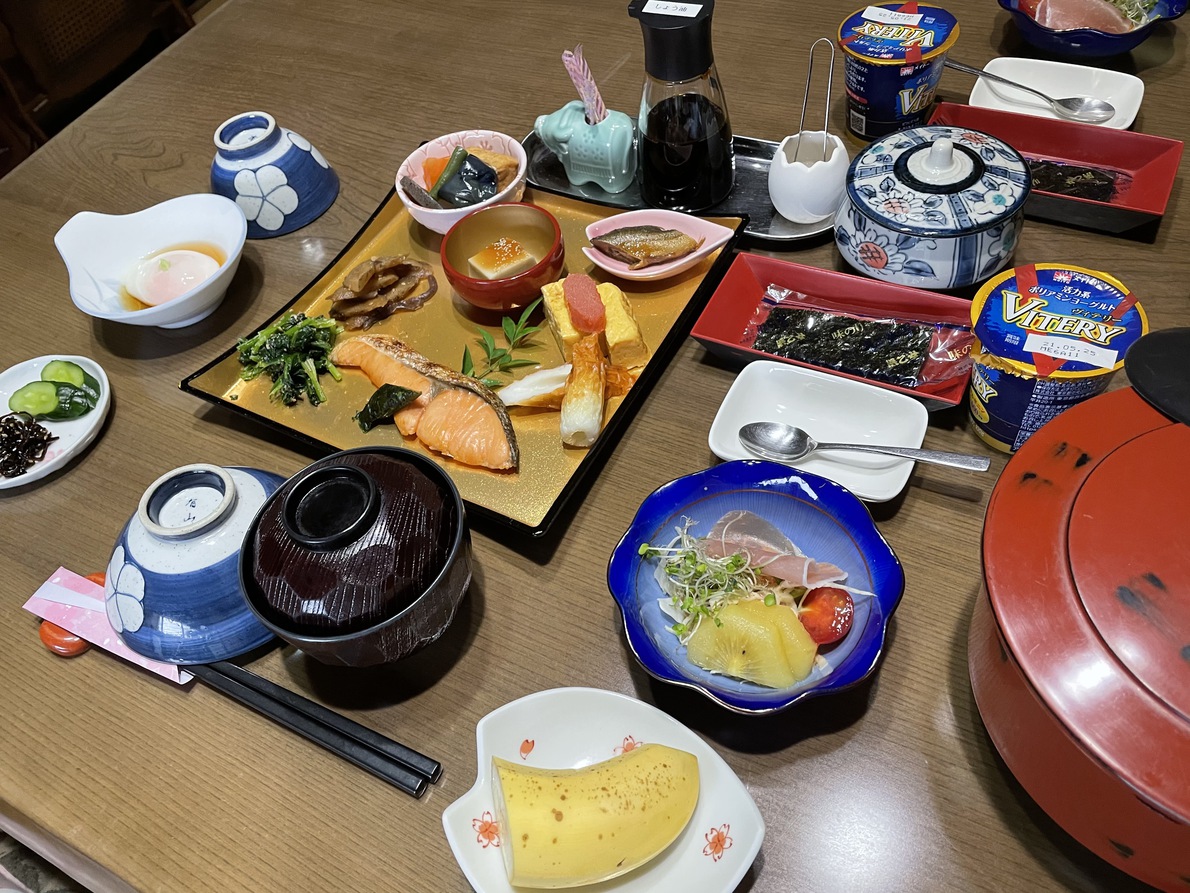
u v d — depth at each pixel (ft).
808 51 4.80
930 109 4.22
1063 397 2.66
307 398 3.60
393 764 2.53
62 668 2.97
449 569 2.52
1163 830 1.71
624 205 4.23
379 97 5.17
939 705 2.50
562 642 2.80
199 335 4.07
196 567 2.79
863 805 2.36
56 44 6.96
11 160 7.44
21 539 3.38
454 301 3.93
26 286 4.49
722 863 2.17
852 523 2.67
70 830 2.58
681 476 3.13
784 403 3.27
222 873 2.44
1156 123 4.04
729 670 2.43
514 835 2.10
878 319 3.44
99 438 3.69
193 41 5.98
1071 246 3.64
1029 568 1.90
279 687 2.73
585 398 3.12
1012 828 2.28
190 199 4.16
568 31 5.33
